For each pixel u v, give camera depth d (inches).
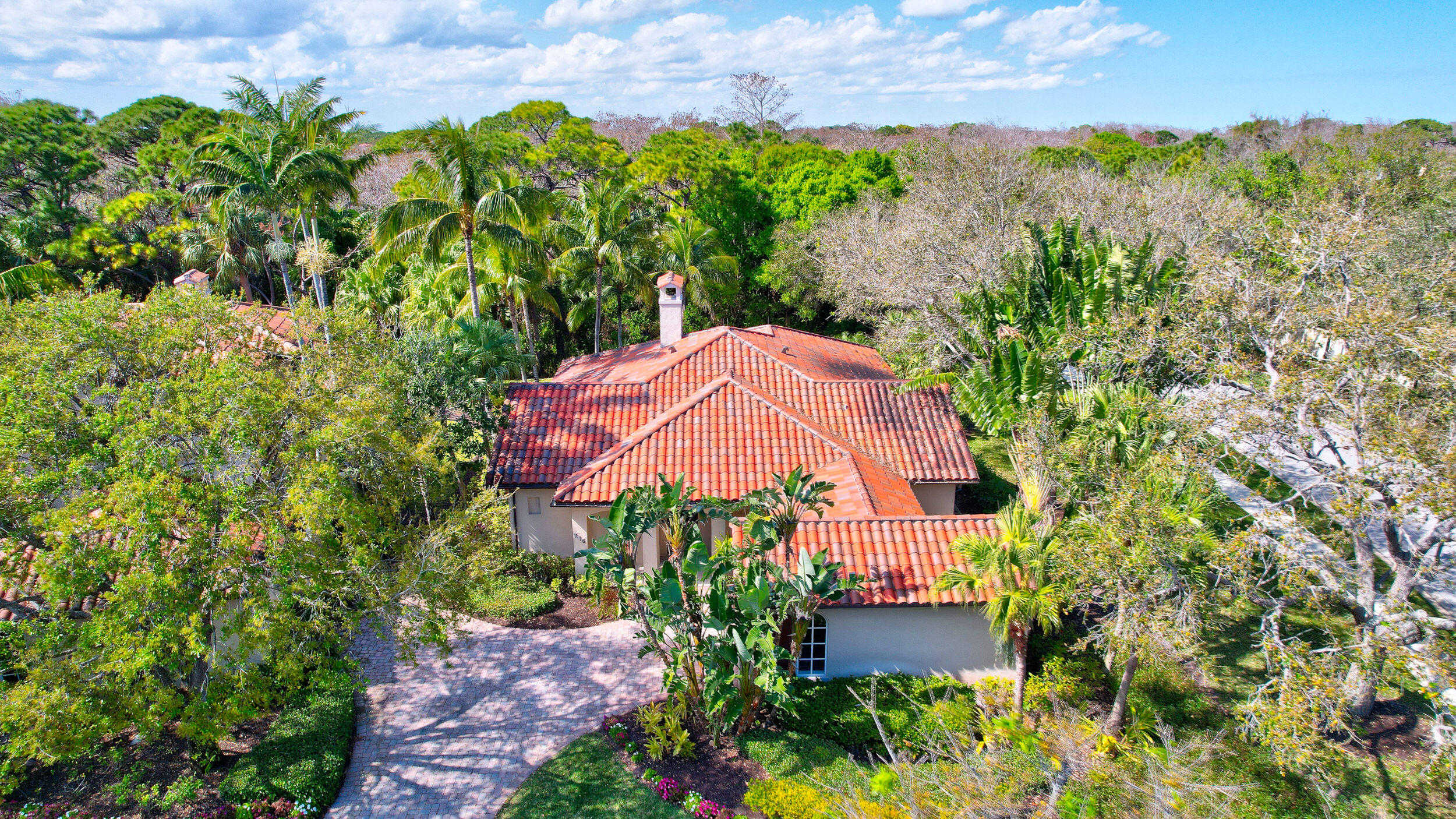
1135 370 693.9
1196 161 2103.8
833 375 1133.1
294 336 728.3
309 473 510.3
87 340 577.0
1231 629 711.1
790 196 1929.1
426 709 641.6
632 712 629.9
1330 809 493.0
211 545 490.6
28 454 510.6
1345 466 530.9
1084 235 1128.2
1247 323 603.5
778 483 557.6
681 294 1184.2
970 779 395.2
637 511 553.0
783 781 533.6
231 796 525.0
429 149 1116.5
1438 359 483.8
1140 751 466.0
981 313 855.1
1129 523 493.7
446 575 572.1
